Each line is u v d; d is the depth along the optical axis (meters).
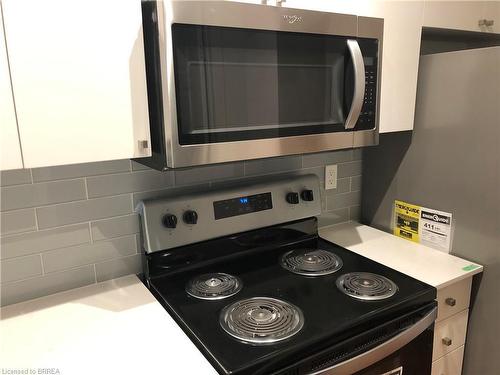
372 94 1.30
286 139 1.16
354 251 1.60
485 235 1.43
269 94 1.10
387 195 1.81
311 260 1.48
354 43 1.19
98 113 0.95
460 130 1.46
